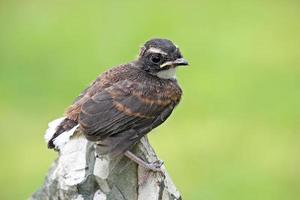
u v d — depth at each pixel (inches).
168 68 381.7
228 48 847.7
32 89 776.9
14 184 654.5
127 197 350.9
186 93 762.8
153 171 355.3
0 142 705.0
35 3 946.1
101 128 351.3
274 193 644.1
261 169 666.2
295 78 789.2
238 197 642.8
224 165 668.7
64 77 792.9
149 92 370.3
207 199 645.3
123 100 361.4
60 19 909.2
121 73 377.4
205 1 948.0
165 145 687.7
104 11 924.6
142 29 882.8
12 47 853.8
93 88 366.9
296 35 876.0
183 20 901.8
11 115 732.0
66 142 350.0
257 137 702.5
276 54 836.6
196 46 851.4
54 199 352.8
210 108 740.7
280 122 721.6
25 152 688.4
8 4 943.0
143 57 382.9
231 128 709.9
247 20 909.8
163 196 354.9
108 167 347.6
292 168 668.7
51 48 848.9
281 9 932.6
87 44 854.5
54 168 359.3
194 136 699.4
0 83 786.2
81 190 345.7
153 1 942.4
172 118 722.8
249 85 778.2
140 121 363.9
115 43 855.7
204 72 800.9
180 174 659.4
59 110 738.8
